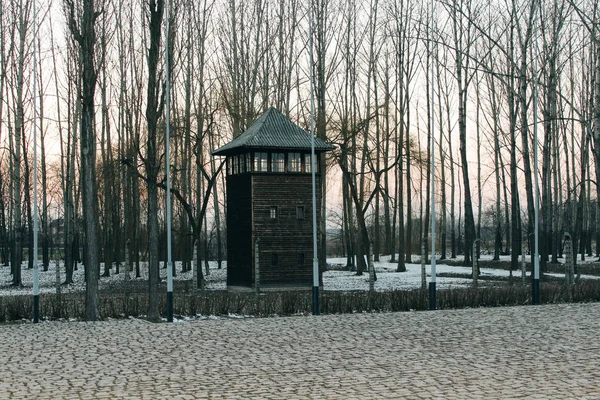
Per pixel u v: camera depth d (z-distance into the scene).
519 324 20.81
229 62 58.44
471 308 26.69
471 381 12.42
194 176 66.50
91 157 24.30
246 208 40.78
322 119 52.34
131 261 61.25
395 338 18.14
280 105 59.56
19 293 38.69
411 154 60.16
